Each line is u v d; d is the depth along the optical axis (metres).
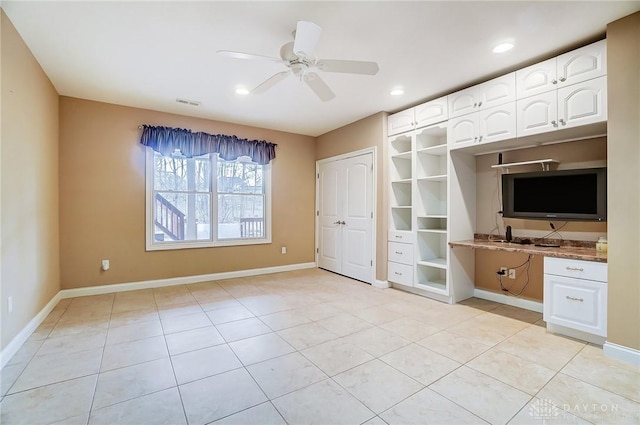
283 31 2.37
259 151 4.95
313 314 3.20
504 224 3.54
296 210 5.45
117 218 3.96
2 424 1.57
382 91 3.52
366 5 2.05
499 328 2.83
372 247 4.40
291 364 2.19
